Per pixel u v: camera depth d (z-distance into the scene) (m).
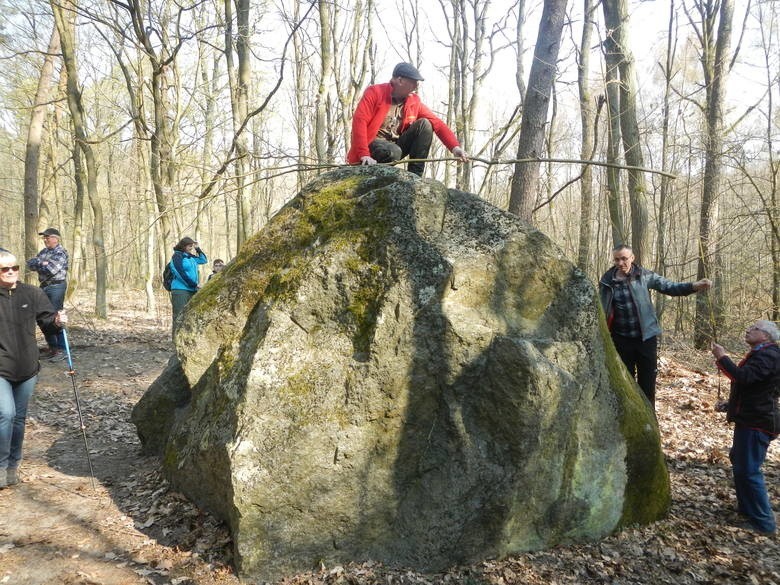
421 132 4.97
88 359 9.01
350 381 3.39
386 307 3.43
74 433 5.74
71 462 4.96
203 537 3.63
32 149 12.20
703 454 5.62
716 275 11.01
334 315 3.57
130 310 16.44
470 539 3.49
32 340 4.36
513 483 3.46
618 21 10.10
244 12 10.33
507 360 3.44
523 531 3.63
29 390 4.41
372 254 3.59
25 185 12.20
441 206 3.72
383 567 3.40
